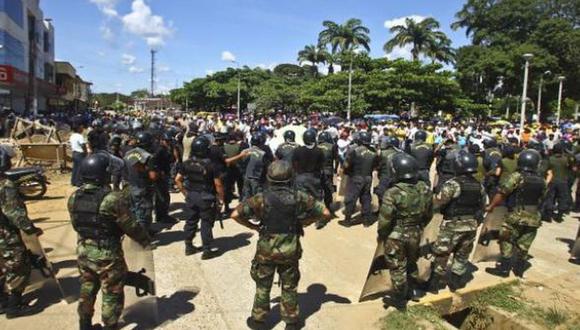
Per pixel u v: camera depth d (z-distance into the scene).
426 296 5.19
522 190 5.78
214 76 73.00
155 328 4.39
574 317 5.07
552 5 54.47
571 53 49.50
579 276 6.23
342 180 8.92
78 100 78.44
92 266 3.85
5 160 4.32
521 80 50.75
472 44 57.94
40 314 4.61
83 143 10.55
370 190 8.35
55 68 62.09
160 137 7.93
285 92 55.00
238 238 7.39
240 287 5.43
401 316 4.70
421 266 5.41
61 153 13.95
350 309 4.87
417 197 4.60
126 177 6.55
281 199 4.02
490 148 9.45
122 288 4.01
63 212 8.91
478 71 50.53
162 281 5.54
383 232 4.71
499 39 53.69
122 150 8.20
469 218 5.19
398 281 4.73
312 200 4.13
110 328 3.95
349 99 36.75
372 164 8.14
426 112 39.84
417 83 36.53
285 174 4.07
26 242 4.57
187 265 6.10
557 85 51.88
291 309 4.20
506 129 21.95
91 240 3.86
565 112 59.59
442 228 5.25
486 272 6.18
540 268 6.52
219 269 5.98
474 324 5.32
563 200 9.41
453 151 8.71
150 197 6.66
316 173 7.18
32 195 10.19
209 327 4.45
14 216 4.25
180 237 7.38
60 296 5.02
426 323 4.62
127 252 4.27
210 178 6.30
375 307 4.92
